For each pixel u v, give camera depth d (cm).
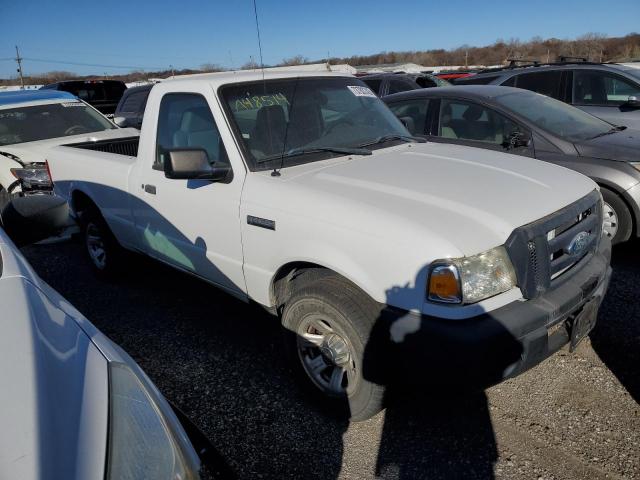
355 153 346
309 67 471
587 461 260
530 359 250
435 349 239
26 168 591
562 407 300
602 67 773
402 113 638
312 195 287
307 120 363
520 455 266
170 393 329
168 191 374
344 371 290
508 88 605
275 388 331
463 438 281
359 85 423
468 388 242
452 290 236
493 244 246
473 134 570
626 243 534
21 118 702
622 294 429
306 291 287
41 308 180
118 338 402
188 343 390
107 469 130
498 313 242
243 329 410
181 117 372
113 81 1748
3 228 244
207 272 364
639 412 292
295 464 268
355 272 264
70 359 160
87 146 555
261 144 337
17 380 143
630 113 721
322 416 304
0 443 126
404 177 302
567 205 284
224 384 337
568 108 584
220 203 332
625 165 480
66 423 136
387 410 305
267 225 304
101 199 459
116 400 154
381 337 262
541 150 518
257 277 322
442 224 249
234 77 365
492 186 290
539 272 255
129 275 504
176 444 158
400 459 268
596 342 361
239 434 291
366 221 261
